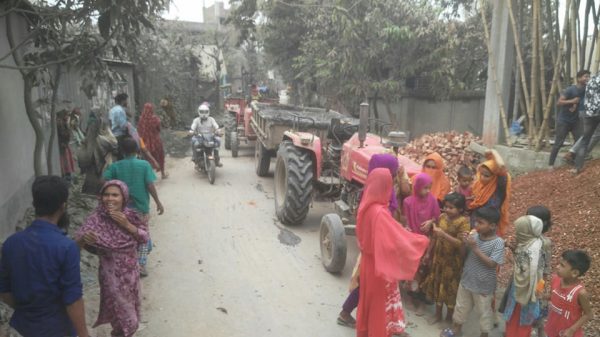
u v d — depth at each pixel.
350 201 5.54
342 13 12.32
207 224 6.88
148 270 5.23
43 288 2.38
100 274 3.28
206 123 9.87
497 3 9.02
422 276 4.32
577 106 7.12
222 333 3.98
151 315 4.25
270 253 5.80
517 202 6.55
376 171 3.37
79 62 5.18
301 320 4.23
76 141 8.01
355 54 12.73
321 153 6.55
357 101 14.59
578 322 3.05
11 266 2.38
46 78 7.29
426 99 14.01
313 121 7.78
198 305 4.46
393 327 3.45
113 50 5.21
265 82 31.61
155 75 16.67
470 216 4.30
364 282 3.47
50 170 5.62
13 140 5.55
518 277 3.36
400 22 12.55
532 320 3.39
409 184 4.43
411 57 12.86
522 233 3.36
